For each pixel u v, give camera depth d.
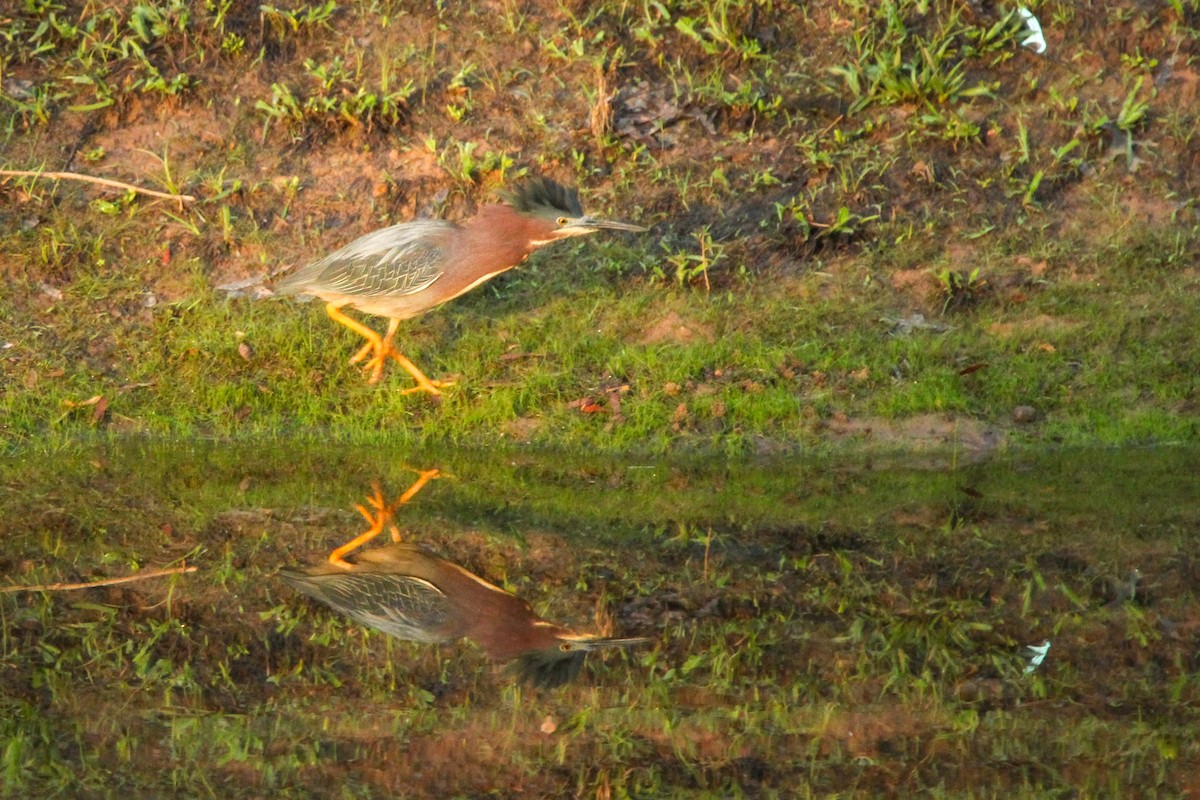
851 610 9.27
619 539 10.43
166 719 7.81
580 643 8.77
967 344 12.66
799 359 12.52
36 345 12.63
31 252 13.19
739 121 14.27
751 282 13.23
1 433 11.98
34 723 7.73
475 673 8.45
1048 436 12.00
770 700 8.06
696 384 12.41
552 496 11.21
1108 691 8.14
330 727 7.74
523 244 12.17
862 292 13.12
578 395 12.36
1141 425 12.04
